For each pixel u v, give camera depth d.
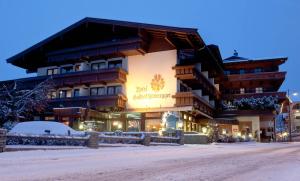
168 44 32.22
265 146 23.77
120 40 32.41
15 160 8.71
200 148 18.39
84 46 34.38
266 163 9.44
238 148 19.25
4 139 11.66
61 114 32.00
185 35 29.28
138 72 33.00
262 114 41.81
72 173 6.39
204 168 7.71
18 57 38.00
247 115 42.25
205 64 36.69
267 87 44.38
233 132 40.28
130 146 17.95
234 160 10.27
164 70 31.95
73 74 33.94
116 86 33.38
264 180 5.95
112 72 32.22
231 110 43.09
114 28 32.88
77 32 36.03
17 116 25.58
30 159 9.12
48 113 34.31
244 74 43.56
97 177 5.91
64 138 14.56
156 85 32.03
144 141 19.47
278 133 64.75
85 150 13.99
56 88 35.81
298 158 11.59
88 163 8.41
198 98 32.00
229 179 5.98
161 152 13.87
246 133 42.84
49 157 9.91
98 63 35.09
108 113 34.00
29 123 22.16
